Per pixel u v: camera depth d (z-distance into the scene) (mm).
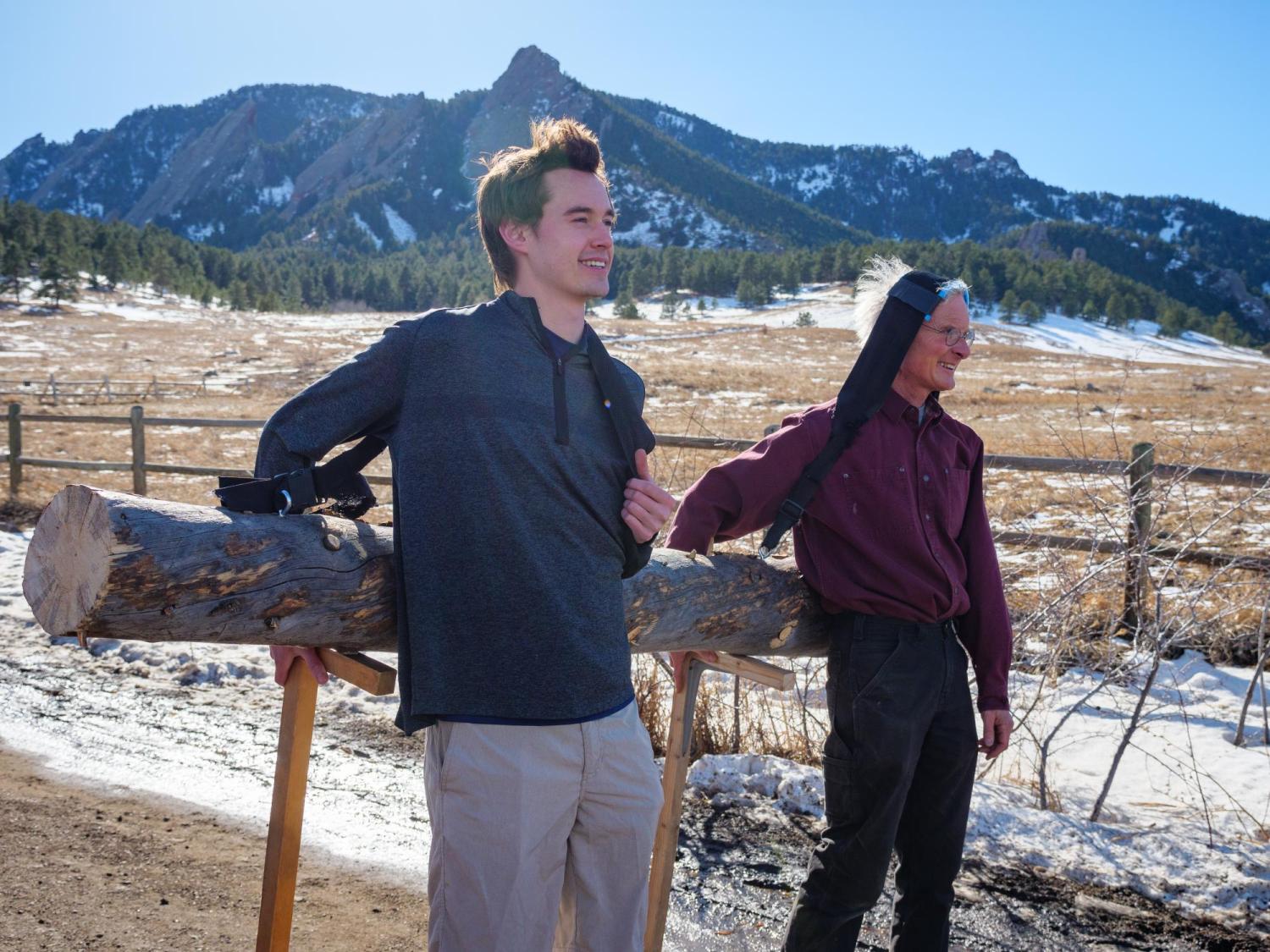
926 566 2148
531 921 1558
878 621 2141
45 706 4414
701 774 3783
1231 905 2988
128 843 3105
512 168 1633
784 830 3414
